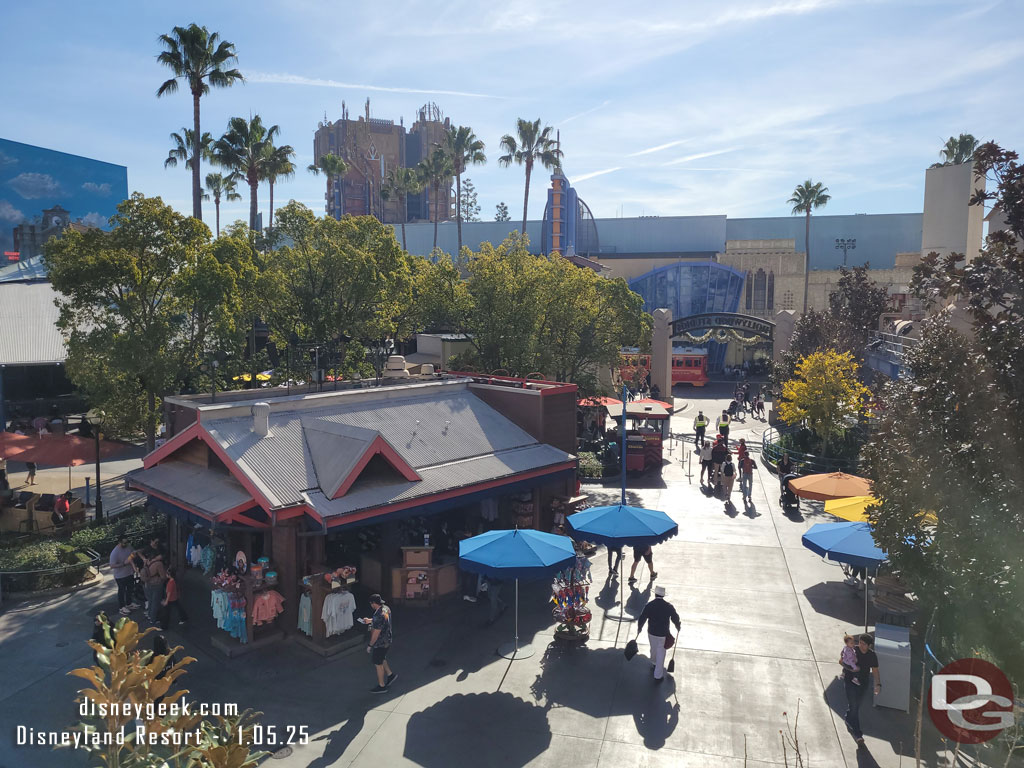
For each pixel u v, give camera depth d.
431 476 17.08
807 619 15.58
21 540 20.42
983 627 13.32
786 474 24.84
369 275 29.75
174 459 17.70
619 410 32.19
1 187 72.44
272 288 28.95
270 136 56.22
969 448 11.47
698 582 17.83
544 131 79.19
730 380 74.00
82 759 10.71
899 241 114.69
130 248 23.38
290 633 14.76
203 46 44.62
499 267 30.56
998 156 13.46
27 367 39.19
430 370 24.48
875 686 11.24
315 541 15.24
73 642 14.62
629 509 16.38
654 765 10.45
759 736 11.19
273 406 17.41
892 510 12.79
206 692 12.62
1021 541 10.67
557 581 15.07
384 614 12.54
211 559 17.38
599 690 12.66
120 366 22.50
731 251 93.12
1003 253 12.62
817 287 90.88
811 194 78.00
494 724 11.56
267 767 10.39
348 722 11.65
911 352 13.47
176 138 55.84
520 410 21.09
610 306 34.25
